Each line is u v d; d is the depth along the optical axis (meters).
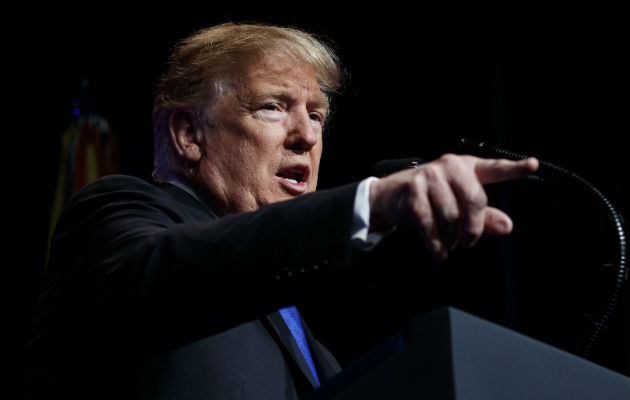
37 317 1.81
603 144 7.36
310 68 2.81
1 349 7.64
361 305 6.91
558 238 7.23
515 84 7.68
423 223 1.22
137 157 8.10
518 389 1.11
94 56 8.47
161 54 8.20
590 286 7.11
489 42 7.73
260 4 7.88
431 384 1.07
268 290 1.34
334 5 7.85
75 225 1.87
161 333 1.42
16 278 7.86
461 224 1.22
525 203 7.38
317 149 2.83
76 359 1.66
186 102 2.69
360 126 7.61
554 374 1.17
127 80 8.27
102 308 1.50
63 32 8.45
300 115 2.70
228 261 1.37
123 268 1.50
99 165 7.77
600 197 1.88
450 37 7.80
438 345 1.08
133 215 1.76
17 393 7.58
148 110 8.17
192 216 2.22
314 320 6.94
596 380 1.23
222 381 1.83
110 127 7.95
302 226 1.34
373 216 1.31
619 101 7.39
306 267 1.32
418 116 7.66
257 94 2.64
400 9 7.87
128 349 1.49
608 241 1.87
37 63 8.20
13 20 8.21
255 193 2.60
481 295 7.16
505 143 7.53
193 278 1.38
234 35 2.78
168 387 1.78
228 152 2.62
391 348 1.14
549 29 7.67
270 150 2.62
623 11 7.49
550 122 7.52
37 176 8.05
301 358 2.09
